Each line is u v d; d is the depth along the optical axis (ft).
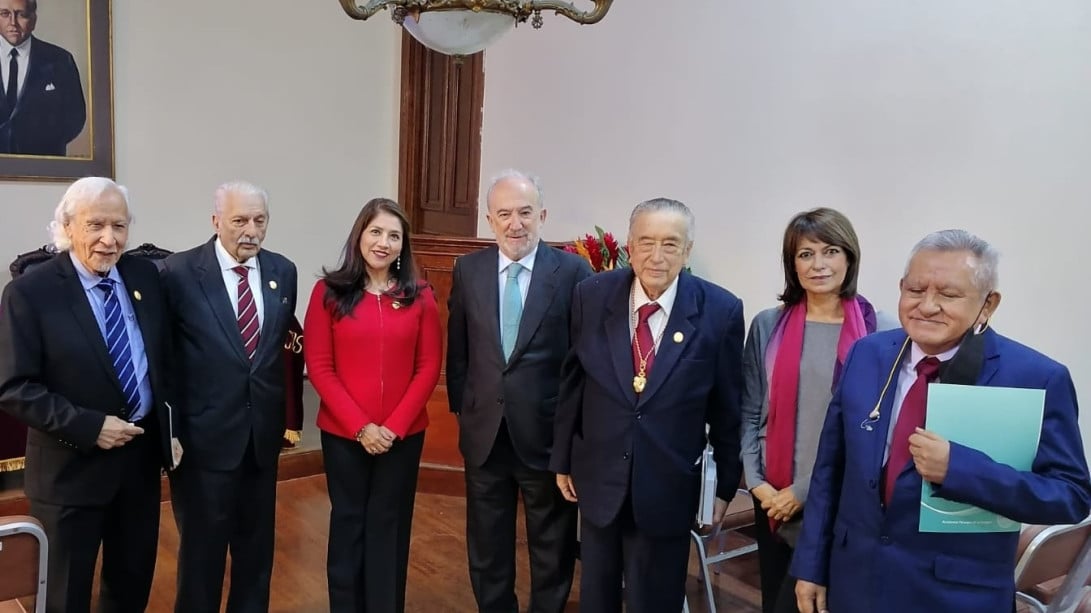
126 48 13.61
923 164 9.76
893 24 9.96
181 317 7.61
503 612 8.51
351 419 7.77
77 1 12.97
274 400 7.93
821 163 10.74
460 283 8.30
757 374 7.03
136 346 7.18
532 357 7.93
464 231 16.11
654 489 6.75
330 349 8.07
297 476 13.55
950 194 9.53
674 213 6.60
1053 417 4.63
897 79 9.95
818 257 6.57
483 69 15.58
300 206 15.90
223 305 7.64
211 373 7.59
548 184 14.53
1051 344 8.79
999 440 4.60
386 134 16.80
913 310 4.73
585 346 7.09
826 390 6.53
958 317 4.60
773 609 6.57
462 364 8.39
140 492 7.34
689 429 6.83
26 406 6.48
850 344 6.46
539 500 8.18
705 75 12.03
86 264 6.79
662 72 12.61
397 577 8.27
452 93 16.11
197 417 7.59
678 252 6.61
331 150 16.14
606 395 6.91
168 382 7.41
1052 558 6.23
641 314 6.93
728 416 6.98
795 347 6.70
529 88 14.74
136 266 7.29
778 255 11.26
